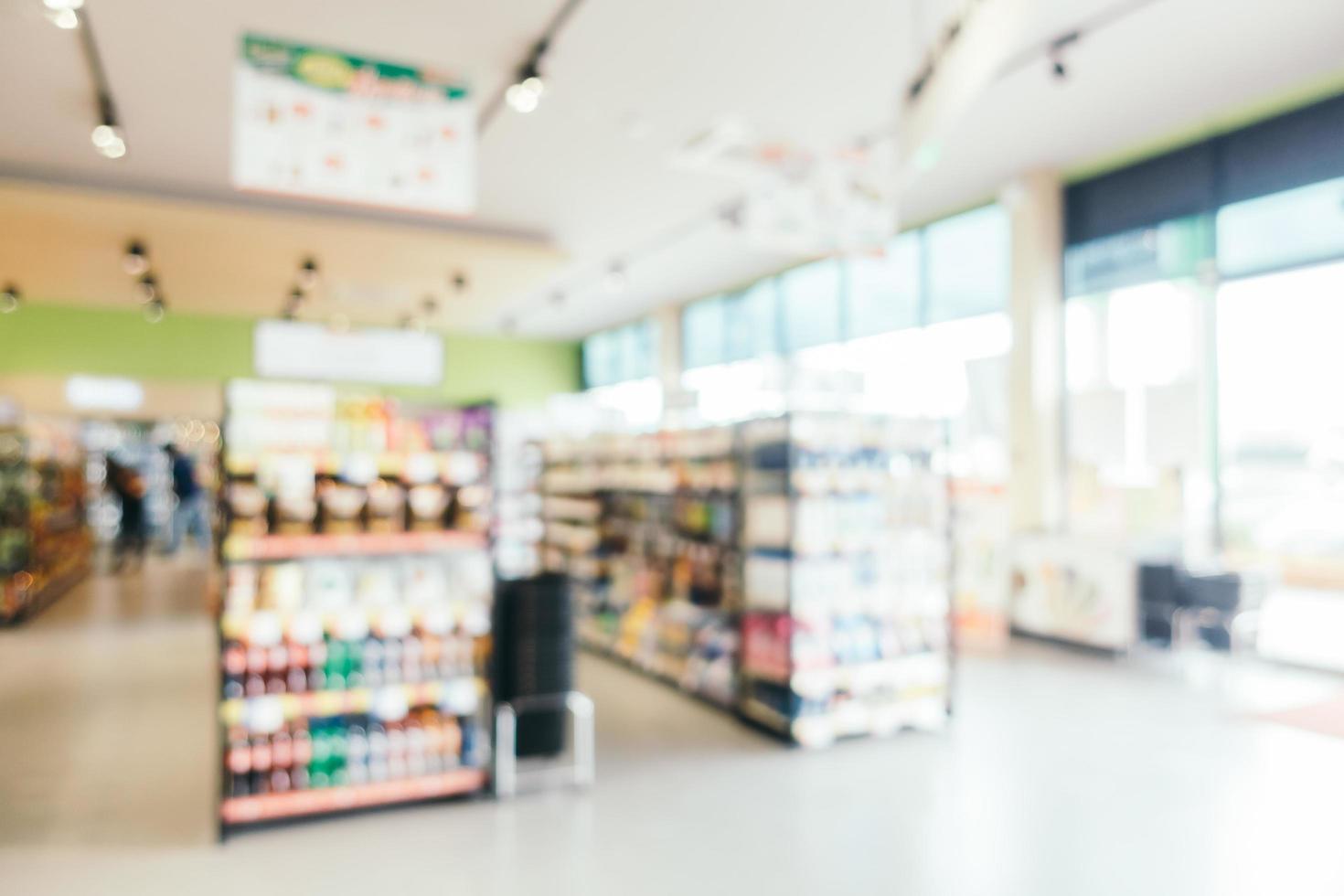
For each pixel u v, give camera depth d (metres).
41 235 8.05
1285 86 6.24
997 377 8.93
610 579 7.96
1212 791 4.43
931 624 5.51
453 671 4.41
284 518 4.21
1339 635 7.41
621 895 3.38
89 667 7.24
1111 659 7.45
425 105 4.41
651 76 5.75
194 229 7.87
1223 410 7.22
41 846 3.83
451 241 8.63
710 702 6.12
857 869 3.59
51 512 11.13
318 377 11.16
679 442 6.88
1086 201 8.20
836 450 5.32
